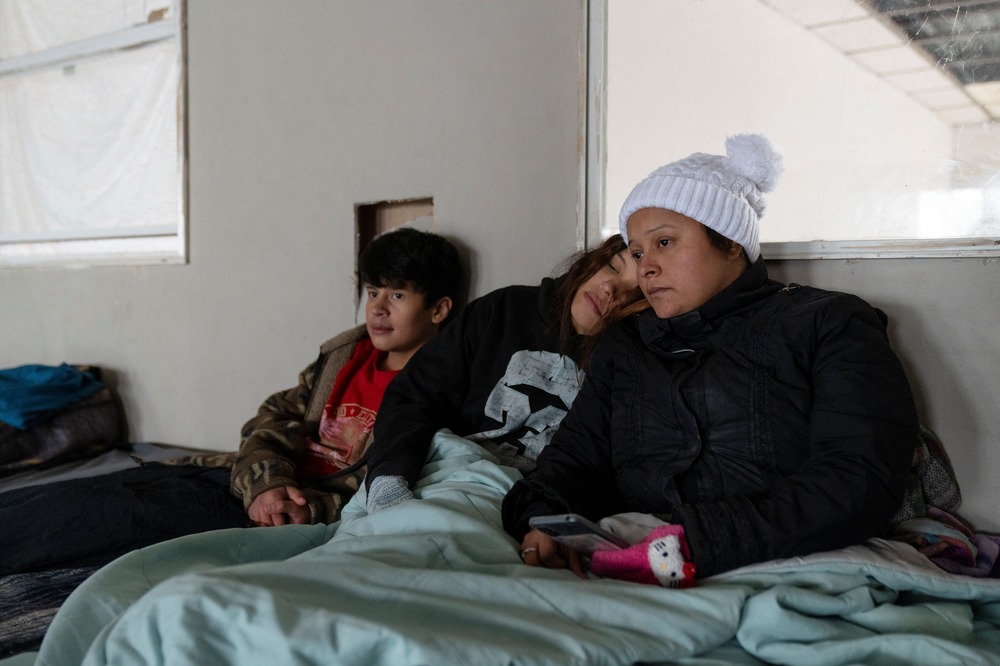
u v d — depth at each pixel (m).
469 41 2.06
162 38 2.70
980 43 1.51
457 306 2.12
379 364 2.08
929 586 1.10
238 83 2.49
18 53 3.08
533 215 1.99
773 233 1.73
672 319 1.33
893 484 1.10
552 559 1.16
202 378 2.64
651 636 0.92
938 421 1.55
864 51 1.62
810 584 1.04
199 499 1.86
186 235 2.64
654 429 1.32
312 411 2.04
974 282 1.51
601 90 1.87
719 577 1.07
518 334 1.73
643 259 1.34
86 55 2.90
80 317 2.96
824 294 1.30
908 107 1.59
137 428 2.83
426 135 2.14
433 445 1.59
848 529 1.08
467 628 0.88
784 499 1.09
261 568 0.93
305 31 2.35
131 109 2.81
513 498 1.27
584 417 1.42
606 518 1.21
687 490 1.26
